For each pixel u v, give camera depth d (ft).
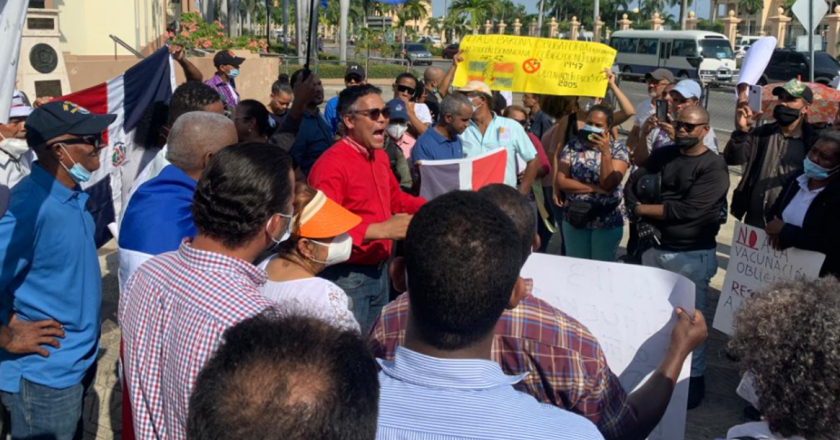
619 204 17.31
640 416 7.54
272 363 3.65
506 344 6.89
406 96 22.44
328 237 8.16
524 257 8.13
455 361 5.31
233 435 3.47
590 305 8.99
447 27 208.23
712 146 19.58
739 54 123.24
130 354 6.73
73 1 53.78
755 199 16.63
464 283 5.22
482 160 15.43
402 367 5.47
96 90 16.08
